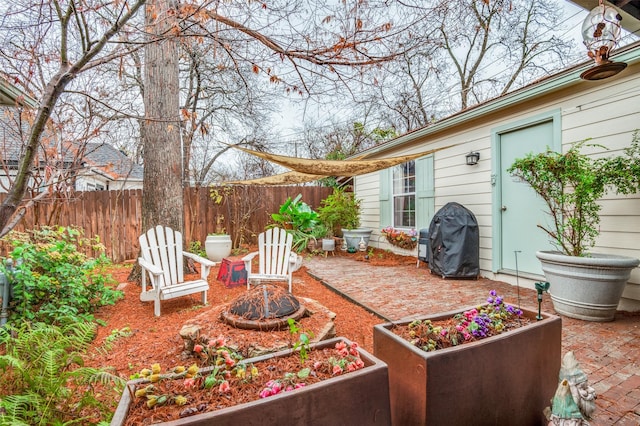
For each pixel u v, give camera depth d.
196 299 4.23
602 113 3.71
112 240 6.85
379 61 2.46
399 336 1.65
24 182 1.55
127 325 3.29
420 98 8.87
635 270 3.51
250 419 1.04
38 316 3.08
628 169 3.12
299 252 8.05
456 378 1.45
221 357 1.45
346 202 8.80
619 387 2.10
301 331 2.26
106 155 6.82
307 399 1.13
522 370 1.67
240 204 8.69
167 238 4.18
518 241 4.79
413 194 7.20
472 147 5.52
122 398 1.15
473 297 4.16
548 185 3.65
